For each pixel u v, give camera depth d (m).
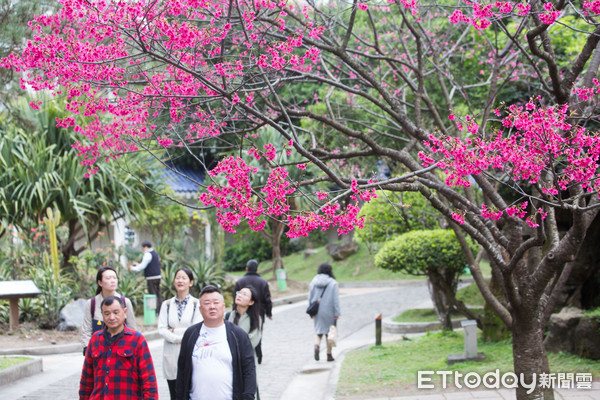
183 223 21.45
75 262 14.93
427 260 11.10
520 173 4.46
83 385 4.70
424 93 7.64
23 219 15.06
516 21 8.80
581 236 4.94
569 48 10.08
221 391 4.30
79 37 5.56
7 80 8.03
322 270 10.60
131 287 15.46
